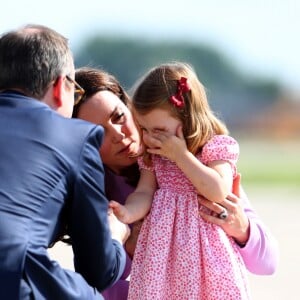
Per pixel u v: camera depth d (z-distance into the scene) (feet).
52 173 50.49
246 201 59.57
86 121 54.03
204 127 57.06
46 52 52.39
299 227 187.83
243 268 57.11
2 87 52.75
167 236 56.29
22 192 49.75
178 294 55.77
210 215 56.75
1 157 50.44
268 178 357.41
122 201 60.64
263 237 58.03
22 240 48.93
